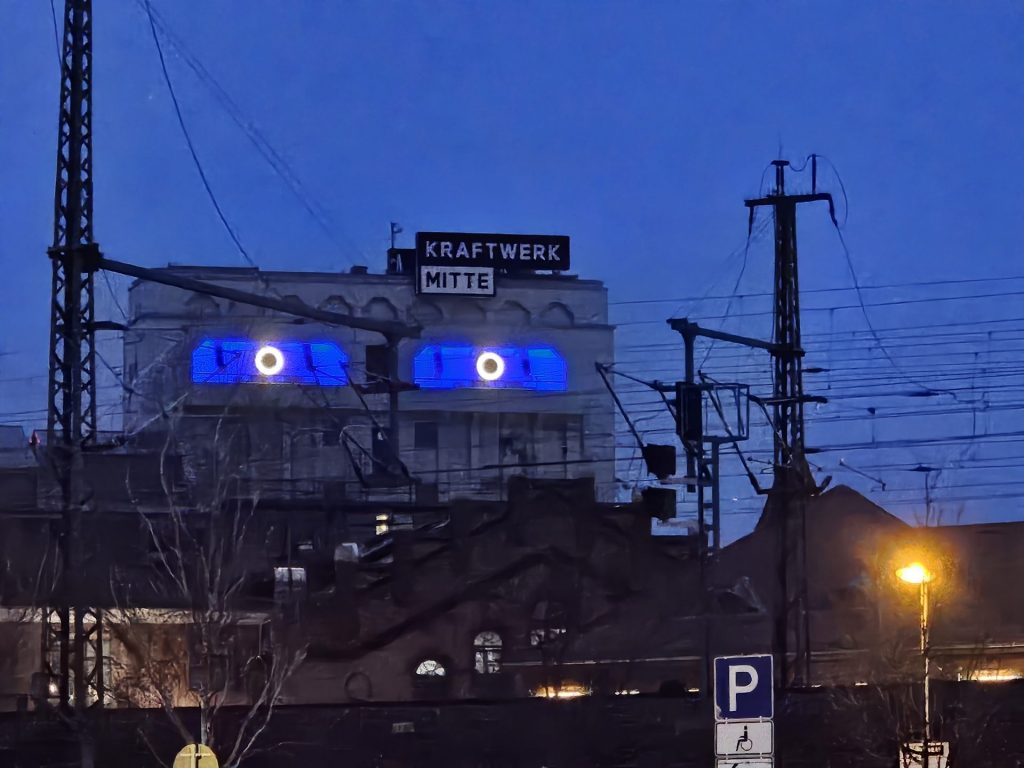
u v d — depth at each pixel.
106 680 49.94
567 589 55.19
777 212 51.09
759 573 69.06
